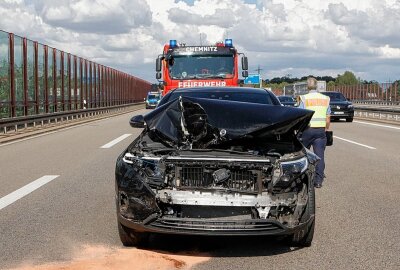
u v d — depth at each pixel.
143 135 6.45
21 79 24.89
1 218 6.94
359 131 22.58
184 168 5.29
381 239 6.04
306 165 5.49
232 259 5.33
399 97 53.91
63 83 32.94
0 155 13.87
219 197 5.16
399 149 15.49
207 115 5.94
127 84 72.06
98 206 7.69
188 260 5.28
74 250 5.55
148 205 5.21
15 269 4.93
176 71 18.48
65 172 10.88
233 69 18.44
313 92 9.47
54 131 22.73
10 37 23.44
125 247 5.69
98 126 26.39
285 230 5.20
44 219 6.90
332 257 5.39
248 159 5.25
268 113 5.98
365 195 8.64
